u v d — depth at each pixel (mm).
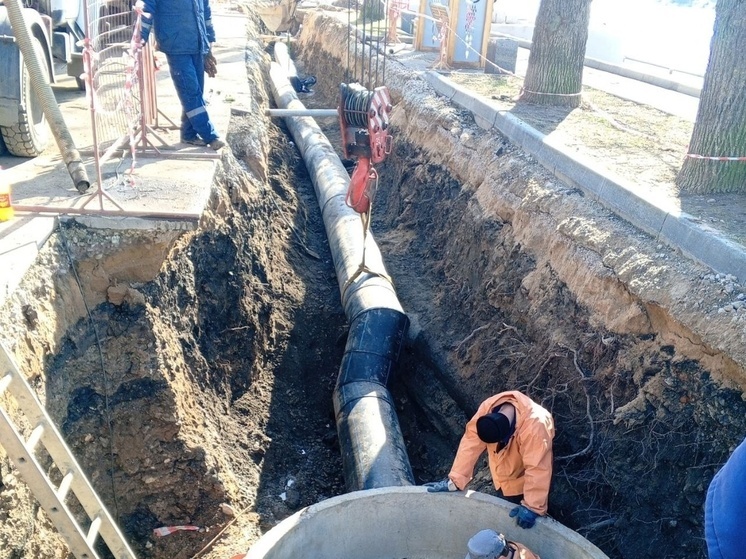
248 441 6738
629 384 5273
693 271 5215
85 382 5277
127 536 5508
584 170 7148
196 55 7160
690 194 6605
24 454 3508
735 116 6395
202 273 6902
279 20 25484
